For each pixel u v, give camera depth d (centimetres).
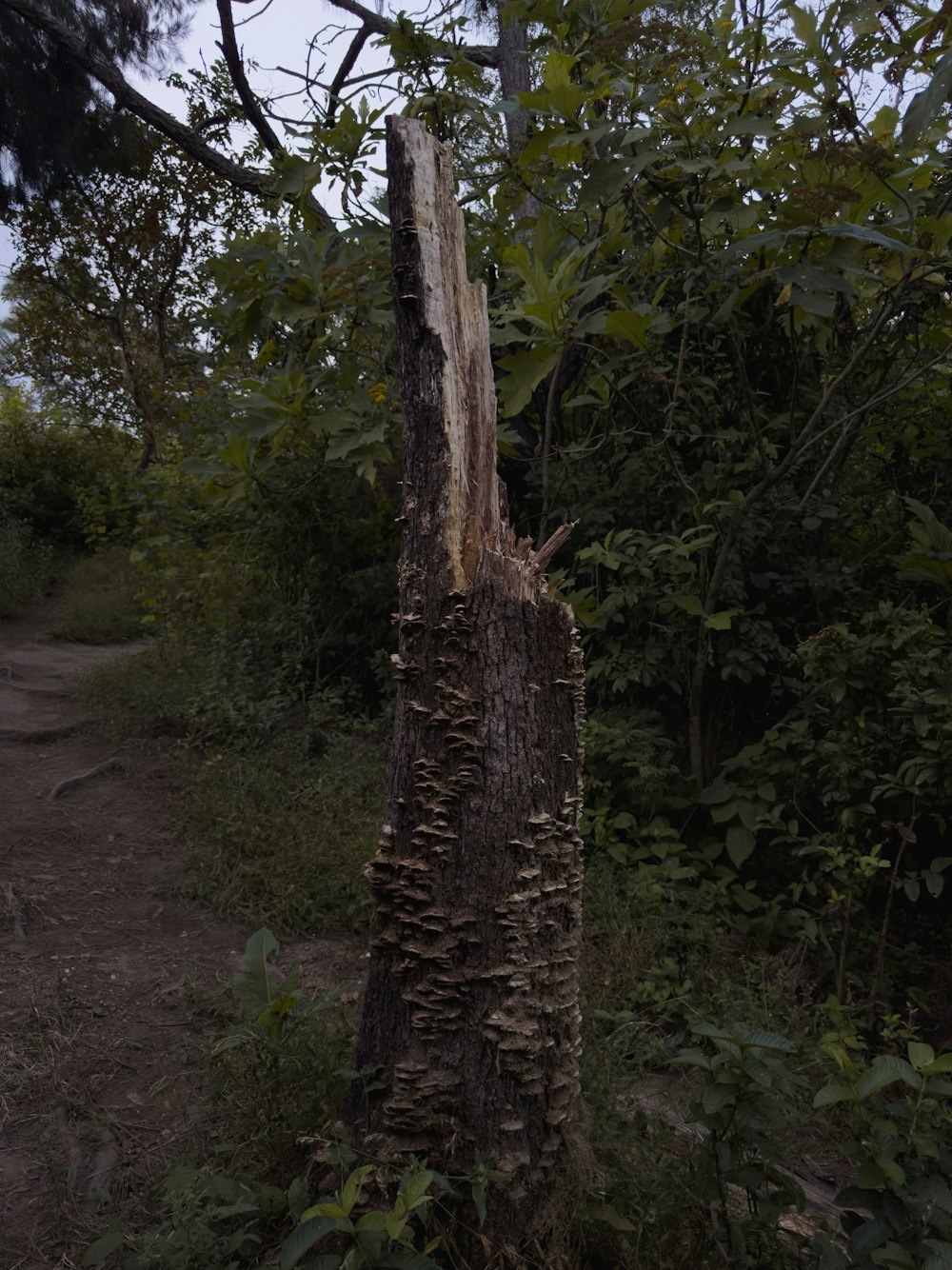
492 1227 203
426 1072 208
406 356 225
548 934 216
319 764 555
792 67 412
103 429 1727
